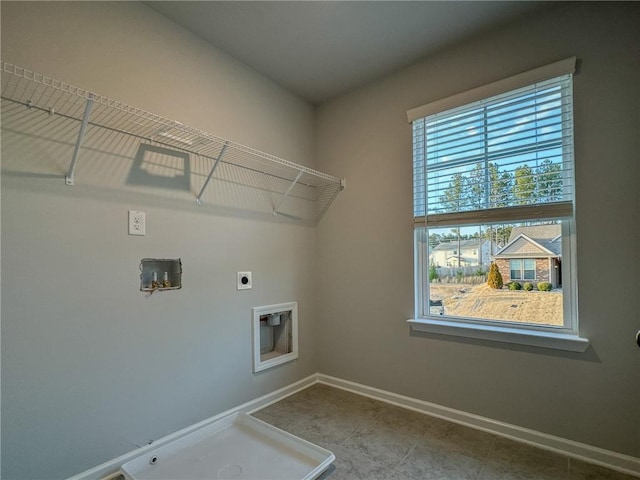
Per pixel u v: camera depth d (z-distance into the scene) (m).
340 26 1.90
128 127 1.66
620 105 1.58
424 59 2.23
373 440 1.84
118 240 1.61
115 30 1.63
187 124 1.91
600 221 1.62
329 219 2.73
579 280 1.67
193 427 1.89
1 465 1.27
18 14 1.34
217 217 2.07
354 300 2.57
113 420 1.57
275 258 2.45
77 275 1.47
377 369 2.43
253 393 2.24
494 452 1.72
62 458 1.41
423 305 2.27
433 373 2.16
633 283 1.55
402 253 2.33
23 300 1.33
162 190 1.80
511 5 1.74
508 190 1.93
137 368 1.67
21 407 1.31
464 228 2.12
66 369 1.43
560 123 1.77
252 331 2.25
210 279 2.02
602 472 1.55
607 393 1.60
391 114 2.39
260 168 2.36
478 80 2.01
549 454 1.69
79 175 1.49
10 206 1.30
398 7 1.75
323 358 2.75
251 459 1.67
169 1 1.71
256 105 2.34
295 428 1.98
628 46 1.57
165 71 1.82
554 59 1.75
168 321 1.80
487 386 1.95
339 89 2.60
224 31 1.95
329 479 1.51
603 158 1.62
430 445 1.79
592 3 1.66
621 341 1.57
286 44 2.07
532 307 1.87
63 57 1.46
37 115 1.38
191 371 1.90
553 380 1.74
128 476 1.49
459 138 2.12
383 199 2.43
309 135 2.78
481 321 2.04
